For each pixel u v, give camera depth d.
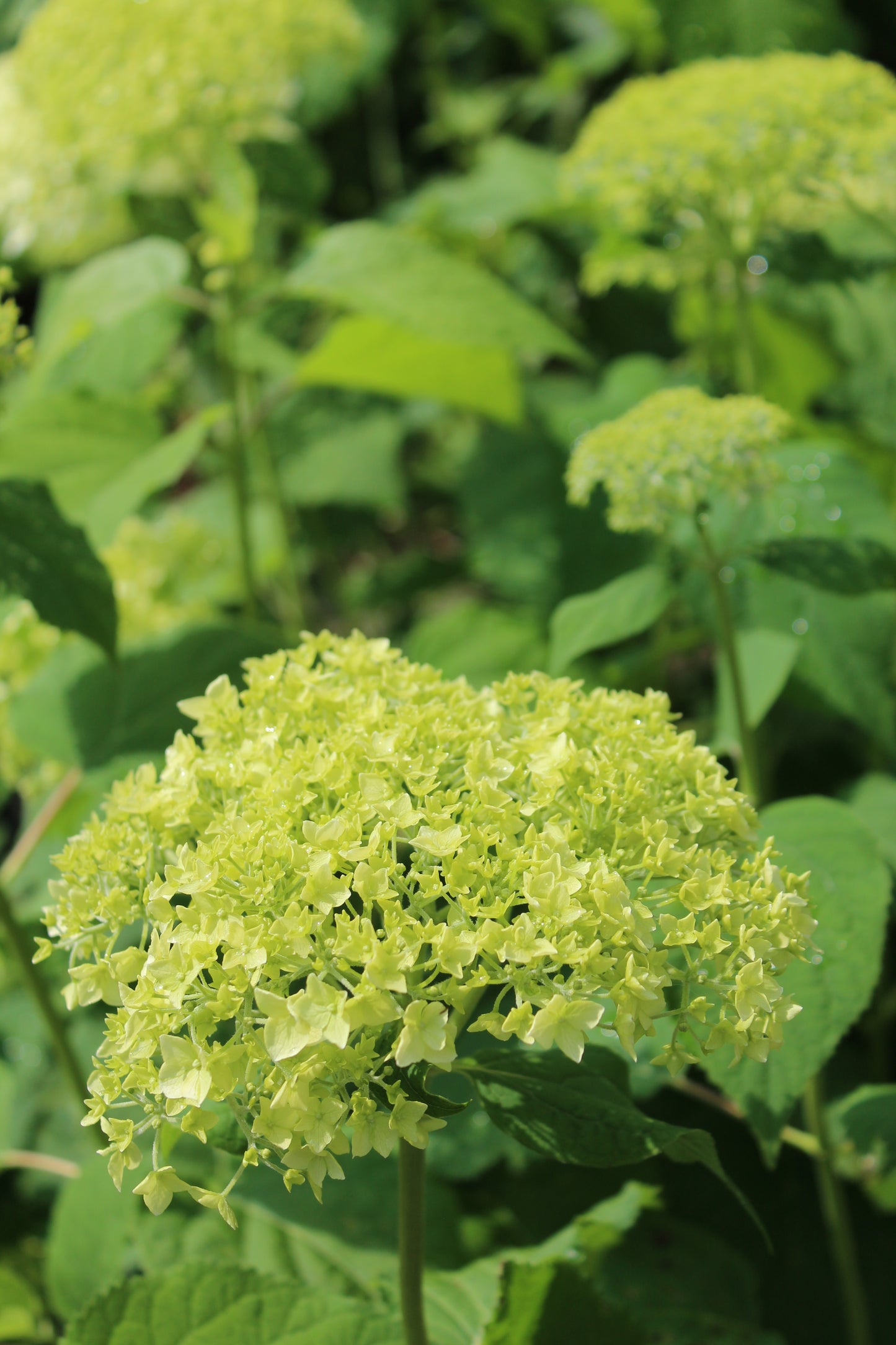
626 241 1.06
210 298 1.10
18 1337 0.96
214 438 1.22
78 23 1.03
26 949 0.92
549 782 0.75
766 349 1.16
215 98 1.03
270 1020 0.71
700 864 0.74
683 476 0.87
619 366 1.24
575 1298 0.84
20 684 1.00
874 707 0.96
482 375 1.12
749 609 0.96
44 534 0.90
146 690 0.99
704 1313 0.93
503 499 1.29
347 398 1.51
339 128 1.81
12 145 1.06
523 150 1.48
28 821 1.04
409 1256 0.77
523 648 1.13
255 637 1.01
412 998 0.72
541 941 0.71
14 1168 1.06
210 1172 0.93
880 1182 0.94
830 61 0.99
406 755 0.76
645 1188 0.89
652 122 0.97
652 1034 0.72
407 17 1.58
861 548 0.88
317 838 0.73
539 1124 0.76
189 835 0.77
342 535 1.60
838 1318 0.97
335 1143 0.71
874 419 1.17
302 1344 0.83
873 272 1.01
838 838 0.86
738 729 0.89
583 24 1.70
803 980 0.83
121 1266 0.91
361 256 1.05
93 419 1.03
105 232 1.24
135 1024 0.72
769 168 0.96
